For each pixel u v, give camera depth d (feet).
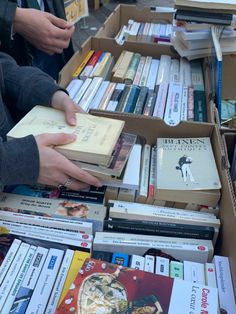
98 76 4.44
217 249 2.73
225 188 2.75
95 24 11.71
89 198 2.77
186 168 3.03
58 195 2.79
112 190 2.87
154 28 5.87
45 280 2.19
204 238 2.67
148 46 5.13
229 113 4.31
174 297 1.93
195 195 2.84
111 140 2.68
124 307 1.86
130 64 4.83
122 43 5.18
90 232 2.54
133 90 4.18
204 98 4.14
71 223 2.54
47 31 4.02
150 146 3.48
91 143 2.64
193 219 2.72
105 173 2.65
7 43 3.92
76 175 2.60
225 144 3.17
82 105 3.85
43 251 2.35
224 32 4.47
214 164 3.08
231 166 3.42
